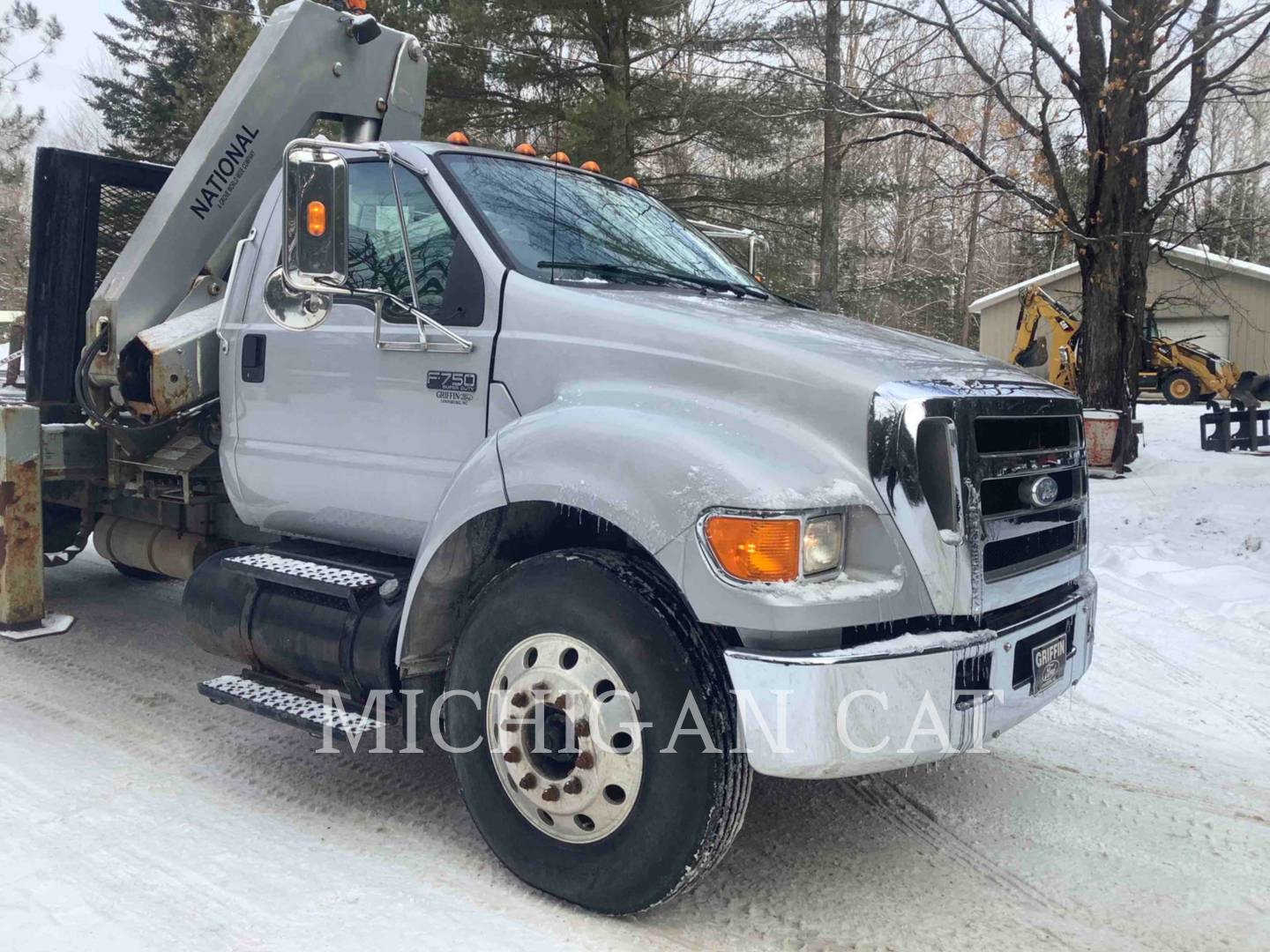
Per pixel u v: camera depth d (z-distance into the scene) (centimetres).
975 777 431
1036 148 1245
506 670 323
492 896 324
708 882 340
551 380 342
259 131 513
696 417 307
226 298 451
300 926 301
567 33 1864
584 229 411
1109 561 816
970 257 3203
